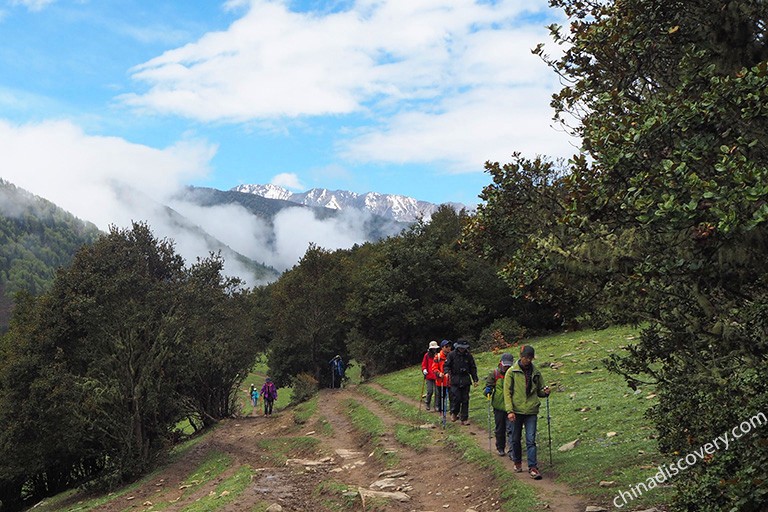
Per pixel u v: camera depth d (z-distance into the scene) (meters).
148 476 21.92
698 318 6.72
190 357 31.80
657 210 5.59
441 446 15.20
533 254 7.95
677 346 7.31
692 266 6.00
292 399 40.66
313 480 14.75
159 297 33.09
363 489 12.14
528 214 9.38
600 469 10.48
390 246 45.97
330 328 49.25
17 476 33.75
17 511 36.25
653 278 6.80
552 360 25.81
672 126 6.11
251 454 21.34
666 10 7.34
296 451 20.30
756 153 6.10
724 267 6.09
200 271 39.66
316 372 48.19
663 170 5.75
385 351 44.56
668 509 7.87
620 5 7.64
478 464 12.61
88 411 23.83
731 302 6.70
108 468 22.91
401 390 29.27
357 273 51.75
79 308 30.55
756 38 7.24
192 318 35.41
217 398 37.81
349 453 17.52
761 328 6.41
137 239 38.09
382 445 16.84
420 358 46.31
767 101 5.54
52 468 35.19
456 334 45.47
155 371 25.30
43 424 29.80
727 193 5.09
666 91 7.78
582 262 7.13
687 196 5.61
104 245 35.81
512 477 10.96
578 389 18.92
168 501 16.25
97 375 25.69
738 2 6.93
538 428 14.94
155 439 25.16
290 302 49.50
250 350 40.56
